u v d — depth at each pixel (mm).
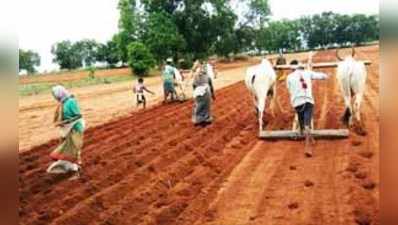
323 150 12289
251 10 75125
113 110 22422
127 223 8188
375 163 10734
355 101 14703
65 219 8234
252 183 10047
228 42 69375
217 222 8078
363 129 13688
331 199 8805
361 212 7879
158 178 10492
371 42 91375
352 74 13578
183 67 60344
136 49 53969
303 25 92625
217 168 11320
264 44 81625
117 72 62219
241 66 63438
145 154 12781
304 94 12102
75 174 10852
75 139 10711
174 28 59125
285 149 12680
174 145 13781
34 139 15539
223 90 29938
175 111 20719
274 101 17609
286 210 8422
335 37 92250
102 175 11047
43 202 9273
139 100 22625
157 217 8328
